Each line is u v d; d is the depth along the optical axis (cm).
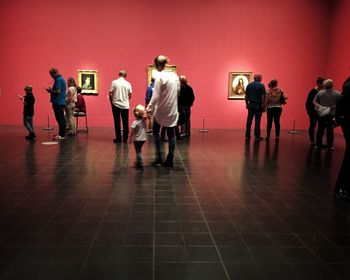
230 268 275
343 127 453
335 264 285
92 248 306
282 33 1283
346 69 1149
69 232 339
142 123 602
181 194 470
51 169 600
